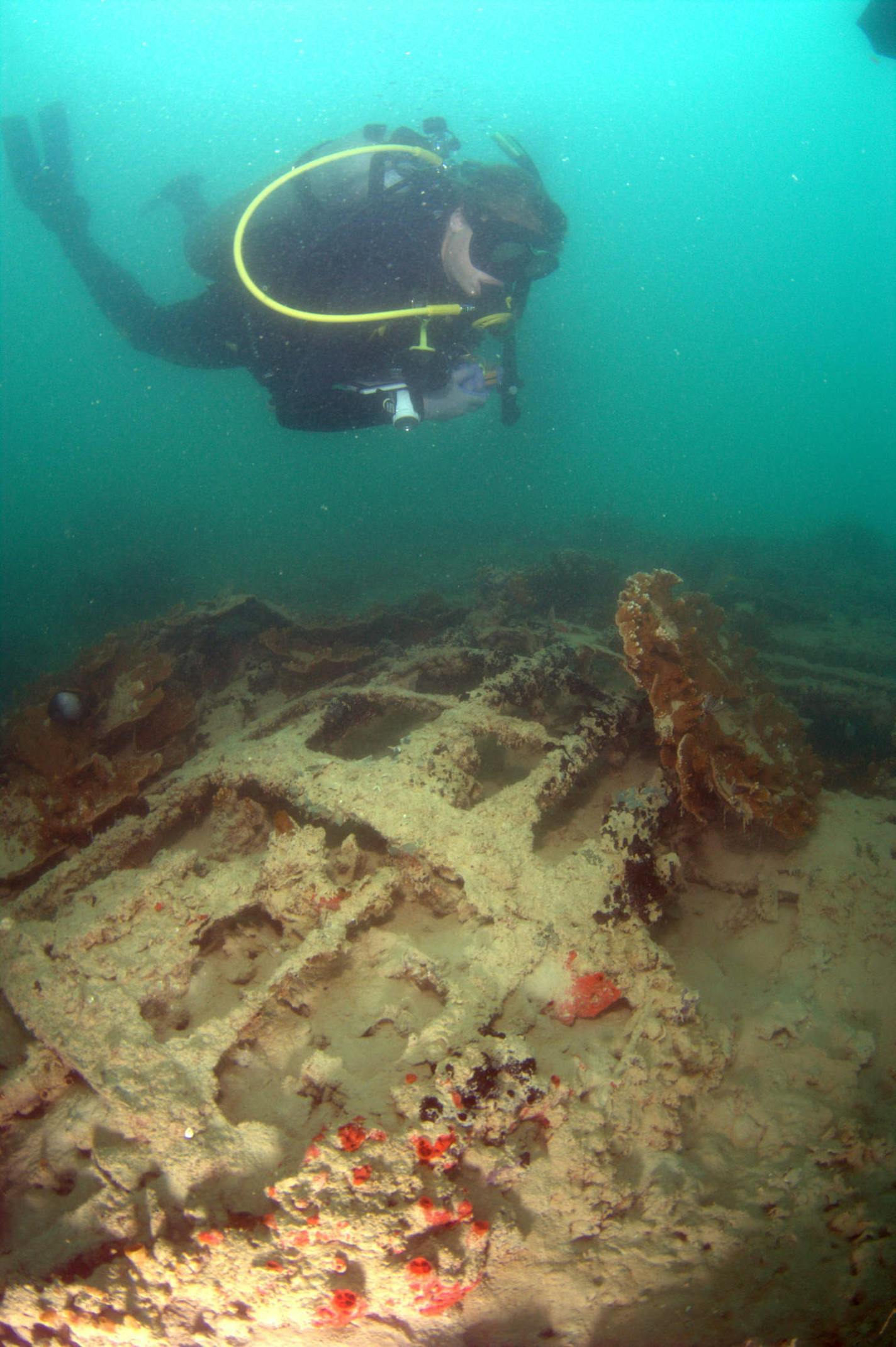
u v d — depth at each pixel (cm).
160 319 752
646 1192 206
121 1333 178
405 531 1784
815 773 363
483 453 2939
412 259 436
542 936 246
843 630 827
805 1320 177
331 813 294
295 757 335
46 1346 182
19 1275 189
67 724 434
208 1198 196
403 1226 184
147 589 1291
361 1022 247
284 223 471
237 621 644
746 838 342
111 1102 208
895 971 269
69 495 3219
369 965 265
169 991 254
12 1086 229
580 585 827
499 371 511
